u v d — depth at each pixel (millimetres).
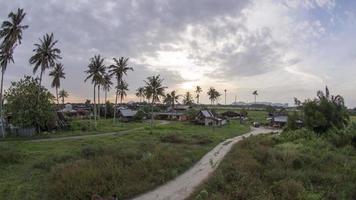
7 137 62969
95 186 25750
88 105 163625
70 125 80188
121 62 94188
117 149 38938
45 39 71938
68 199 24047
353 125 62750
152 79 94875
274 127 115000
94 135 68812
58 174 28219
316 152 47250
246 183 29016
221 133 79938
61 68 96688
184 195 26547
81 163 31438
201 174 33719
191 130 84375
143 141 55438
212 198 25125
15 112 68000
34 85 71188
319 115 66812
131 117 123625
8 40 64188
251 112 188625
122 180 28156
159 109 159375
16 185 27156
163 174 31547
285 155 41406
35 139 60156
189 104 199000
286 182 29641
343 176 33938
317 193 28625
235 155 42719
